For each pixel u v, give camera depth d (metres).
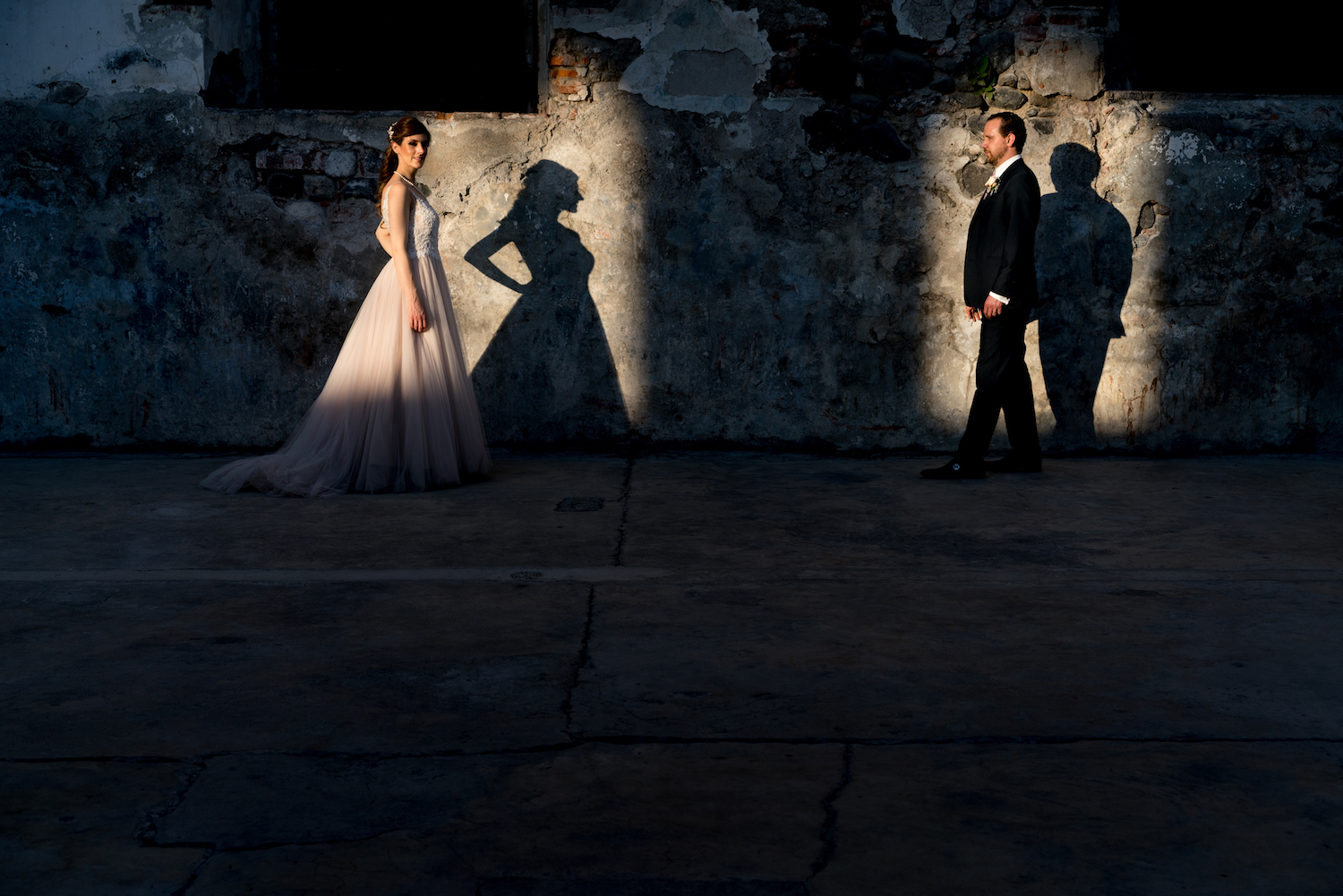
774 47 5.66
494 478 5.26
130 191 5.68
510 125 5.69
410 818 2.06
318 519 4.40
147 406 5.84
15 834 2.00
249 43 5.95
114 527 4.26
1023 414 5.42
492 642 3.01
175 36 5.59
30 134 5.63
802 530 4.26
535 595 3.43
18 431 5.84
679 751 2.34
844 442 5.92
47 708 2.55
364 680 2.73
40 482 5.09
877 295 5.81
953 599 3.39
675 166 5.72
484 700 2.61
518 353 5.84
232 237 5.72
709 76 5.67
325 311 5.79
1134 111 5.72
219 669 2.81
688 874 1.87
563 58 5.66
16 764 2.27
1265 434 5.93
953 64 5.68
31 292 5.73
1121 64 5.75
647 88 5.67
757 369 5.86
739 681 2.73
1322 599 3.39
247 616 3.22
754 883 1.85
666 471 5.45
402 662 2.85
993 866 1.90
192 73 5.61
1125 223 5.78
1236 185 5.77
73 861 1.91
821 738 2.40
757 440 5.92
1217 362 5.88
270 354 5.81
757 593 3.45
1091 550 3.96
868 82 5.68
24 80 5.60
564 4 5.62
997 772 2.25
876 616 3.23
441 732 2.43
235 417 5.86
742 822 2.05
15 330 5.75
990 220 5.21
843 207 5.76
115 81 5.61
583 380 5.86
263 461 4.98
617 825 2.04
